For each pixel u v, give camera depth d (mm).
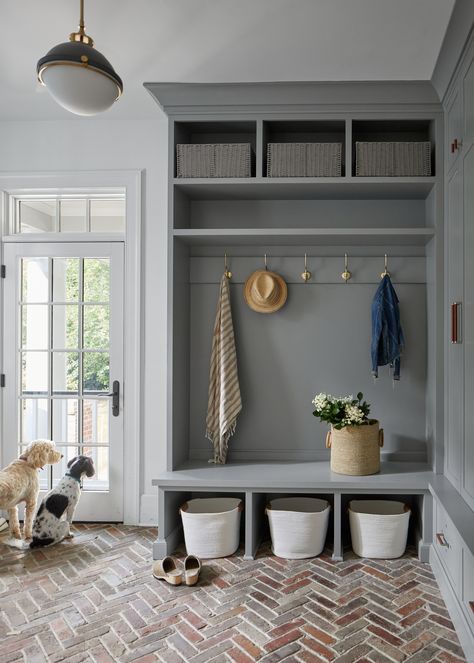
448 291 2705
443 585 2326
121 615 2199
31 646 1981
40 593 2393
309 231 2850
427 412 3109
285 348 3248
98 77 1743
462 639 1957
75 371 3387
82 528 3230
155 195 3279
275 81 2725
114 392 3312
